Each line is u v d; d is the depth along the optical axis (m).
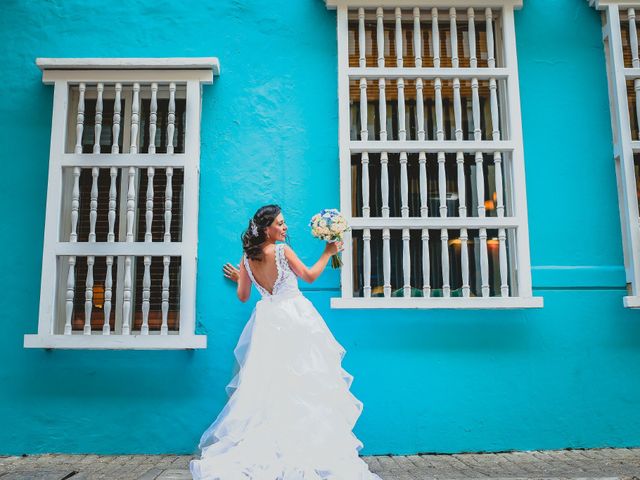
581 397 4.10
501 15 4.40
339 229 3.49
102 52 4.36
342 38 4.29
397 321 4.13
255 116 4.34
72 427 4.00
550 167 4.32
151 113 4.18
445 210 4.10
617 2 4.39
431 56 4.45
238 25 4.44
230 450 3.22
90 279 4.01
